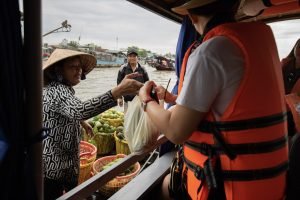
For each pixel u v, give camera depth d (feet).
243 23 3.25
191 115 3.04
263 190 3.20
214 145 3.24
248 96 2.98
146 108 3.68
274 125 3.18
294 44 6.96
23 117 2.84
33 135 2.87
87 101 4.82
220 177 3.25
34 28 2.67
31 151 2.91
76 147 5.60
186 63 3.56
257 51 3.06
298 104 6.19
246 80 2.95
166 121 3.23
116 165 5.13
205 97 2.99
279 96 3.26
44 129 2.97
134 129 5.21
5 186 2.63
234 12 3.47
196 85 2.98
